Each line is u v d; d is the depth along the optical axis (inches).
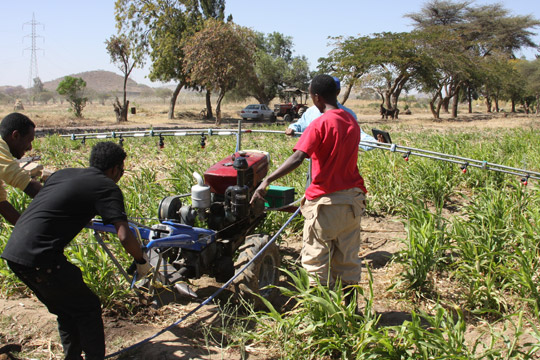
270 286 165.6
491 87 1838.1
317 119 154.3
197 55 1251.8
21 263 120.1
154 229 152.2
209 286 193.6
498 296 176.9
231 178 181.9
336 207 154.9
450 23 2034.9
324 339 141.1
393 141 637.3
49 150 527.8
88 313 131.0
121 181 323.0
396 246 245.0
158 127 1171.3
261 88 2060.8
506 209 236.4
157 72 1435.8
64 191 125.0
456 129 1029.8
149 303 175.5
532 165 396.5
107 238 217.3
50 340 152.3
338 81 165.3
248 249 170.9
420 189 314.0
